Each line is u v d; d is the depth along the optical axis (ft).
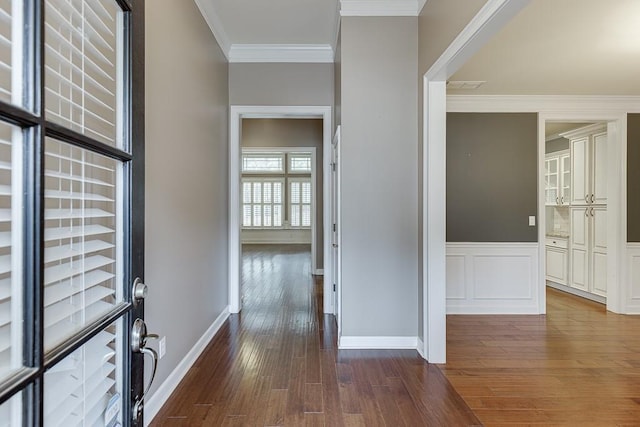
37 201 1.90
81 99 2.59
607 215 14.12
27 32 1.87
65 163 2.65
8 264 1.86
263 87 12.89
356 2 9.57
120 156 2.85
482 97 13.41
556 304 14.88
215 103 11.03
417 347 9.73
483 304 13.47
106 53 2.91
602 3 7.52
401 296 9.79
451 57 7.40
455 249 13.44
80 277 2.48
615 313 13.52
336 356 9.22
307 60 12.89
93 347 2.58
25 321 1.86
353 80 9.71
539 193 13.52
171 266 7.39
